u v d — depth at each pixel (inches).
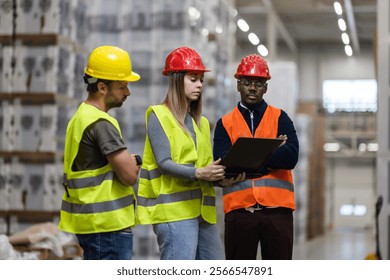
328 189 1608.0
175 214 194.2
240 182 211.8
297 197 924.0
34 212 341.7
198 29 412.5
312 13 1205.1
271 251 211.3
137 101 386.3
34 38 342.6
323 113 1407.5
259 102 216.4
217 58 452.1
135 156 193.3
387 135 414.3
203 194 197.5
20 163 343.9
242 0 1067.3
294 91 649.0
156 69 385.1
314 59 1488.7
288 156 206.7
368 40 1446.9
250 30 1330.0
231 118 215.8
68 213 194.7
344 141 1546.5
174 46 384.5
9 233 342.0
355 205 1598.2
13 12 344.8
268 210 210.7
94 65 194.1
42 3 343.3
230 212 213.0
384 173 413.1
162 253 196.2
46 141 342.6
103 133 186.9
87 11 386.3
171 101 197.8
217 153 213.2
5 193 343.0
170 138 195.3
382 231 410.0
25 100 343.6
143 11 386.9
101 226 187.8
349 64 1478.8
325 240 1056.8
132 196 193.8
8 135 344.2
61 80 347.6
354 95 1475.1
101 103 194.7
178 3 384.2
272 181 211.5
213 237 201.5
